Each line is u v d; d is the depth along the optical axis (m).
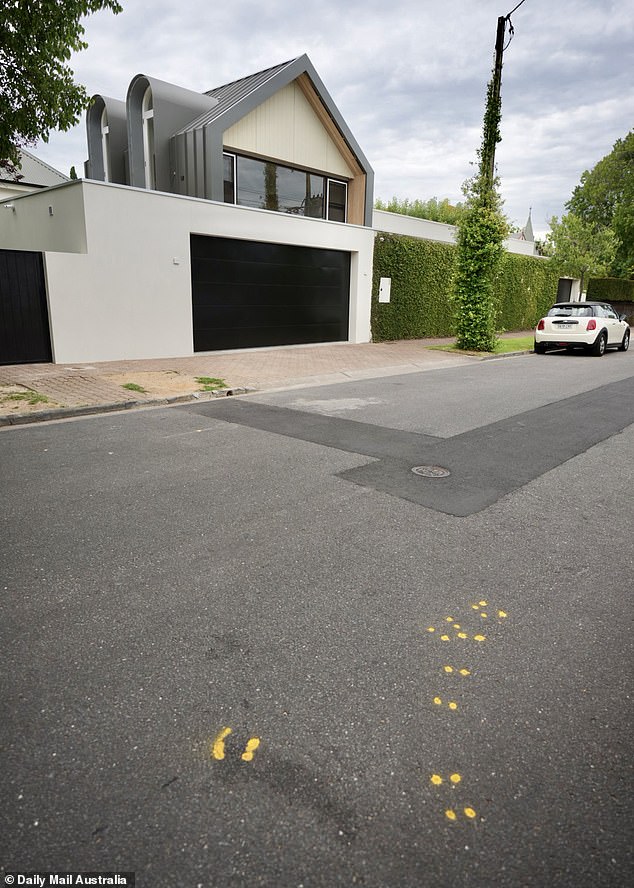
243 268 14.83
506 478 5.36
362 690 2.44
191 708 2.31
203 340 14.23
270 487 4.97
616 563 3.67
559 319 17.03
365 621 2.96
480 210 15.97
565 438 6.90
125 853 1.71
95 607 3.05
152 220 12.59
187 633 2.83
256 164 17.61
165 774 1.99
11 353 11.18
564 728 2.25
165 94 16.11
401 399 9.32
